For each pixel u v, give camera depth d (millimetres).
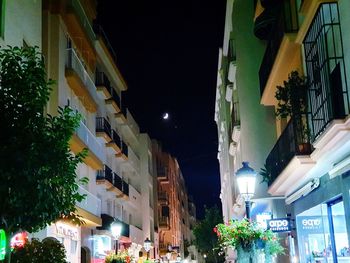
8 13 15484
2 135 8172
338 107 11031
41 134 8500
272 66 17016
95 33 33188
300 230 16516
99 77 33469
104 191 34688
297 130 13602
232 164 35406
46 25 23219
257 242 12562
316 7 11586
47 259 11602
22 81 8672
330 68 11547
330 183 12773
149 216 51781
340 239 12781
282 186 16234
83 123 27766
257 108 24234
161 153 67688
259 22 22109
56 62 23000
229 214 37938
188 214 113250
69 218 10008
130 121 46844
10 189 7961
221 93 41656
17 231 8867
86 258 29000
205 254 59875
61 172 8719
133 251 41312
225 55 35156
